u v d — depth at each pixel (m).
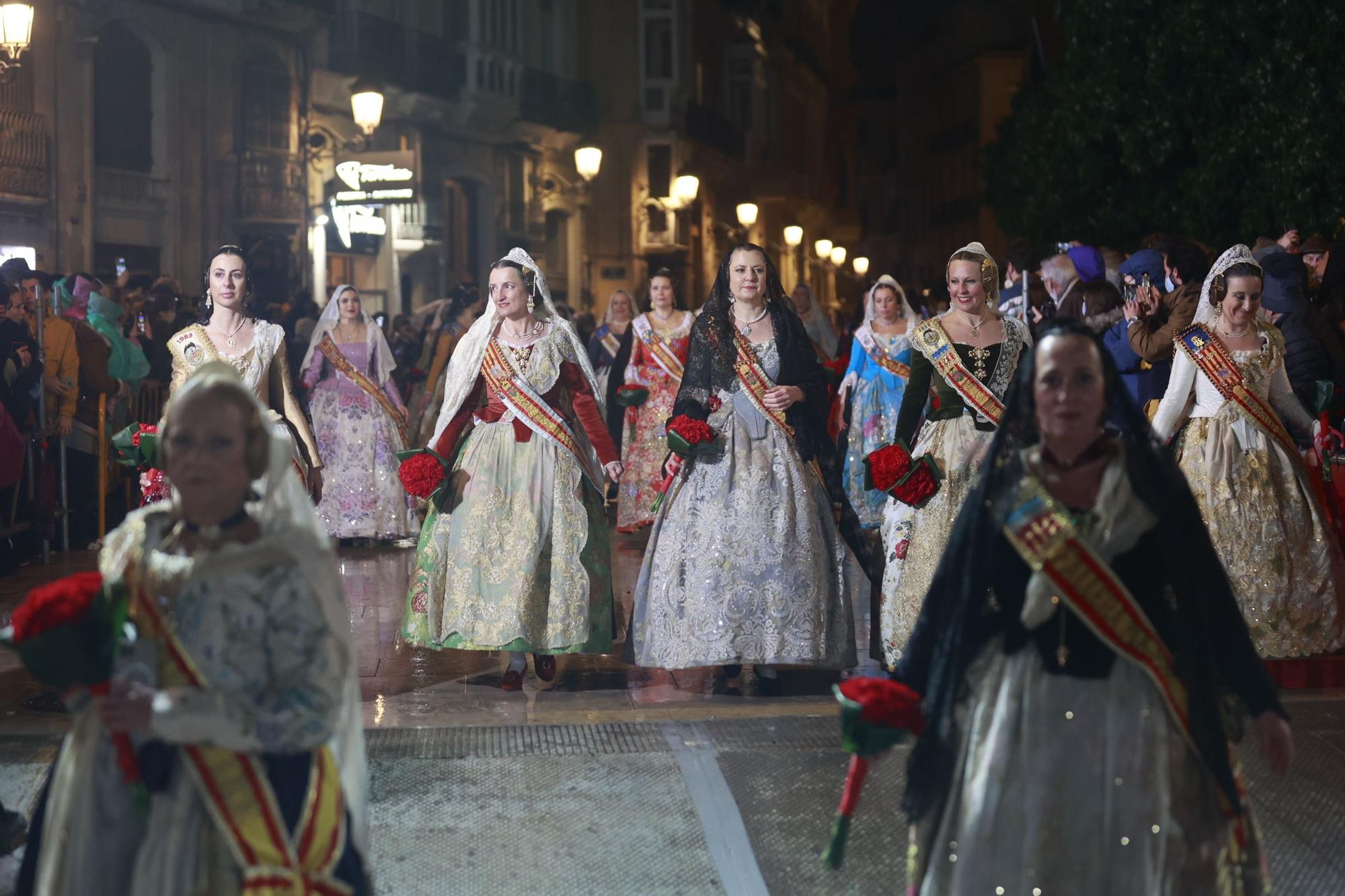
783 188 41.53
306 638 2.69
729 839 4.43
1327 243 10.23
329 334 11.32
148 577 2.70
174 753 2.69
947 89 55.69
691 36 33.56
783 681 6.48
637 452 11.60
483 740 5.38
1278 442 6.58
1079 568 2.87
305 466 6.58
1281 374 6.62
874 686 2.97
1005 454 3.04
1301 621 6.48
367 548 11.34
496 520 6.22
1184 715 2.89
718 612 5.99
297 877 2.64
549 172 29.77
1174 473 2.99
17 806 4.61
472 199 27.33
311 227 22.27
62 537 10.61
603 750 5.24
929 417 6.17
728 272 6.18
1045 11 44.91
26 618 2.67
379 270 24.23
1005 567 2.96
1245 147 15.80
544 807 4.68
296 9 21.38
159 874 2.63
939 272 56.59
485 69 26.36
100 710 2.57
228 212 20.80
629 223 32.16
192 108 20.25
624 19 32.06
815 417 6.25
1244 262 6.51
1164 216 18.17
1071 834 2.85
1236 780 2.93
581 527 6.24
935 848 2.96
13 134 17.30
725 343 6.14
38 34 17.75
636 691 6.26
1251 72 15.52
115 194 19.08
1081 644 2.90
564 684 6.41
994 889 2.85
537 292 6.44
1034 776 2.86
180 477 2.73
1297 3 14.95
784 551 6.01
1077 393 2.93
